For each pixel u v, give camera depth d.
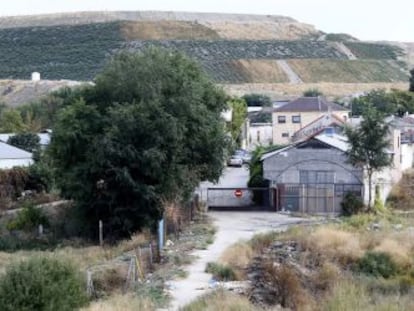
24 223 49.38
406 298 25.48
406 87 175.25
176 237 42.47
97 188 46.69
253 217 53.47
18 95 135.62
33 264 21.80
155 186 45.84
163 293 26.36
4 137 81.75
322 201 56.66
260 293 26.61
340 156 56.19
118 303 23.12
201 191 61.03
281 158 57.28
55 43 192.75
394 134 63.44
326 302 24.62
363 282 30.69
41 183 61.53
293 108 100.81
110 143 45.25
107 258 36.12
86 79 165.00
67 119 47.09
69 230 48.72
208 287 27.52
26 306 20.72
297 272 31.02
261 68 192.75
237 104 95.88
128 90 48.53
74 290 22.08
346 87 179.62
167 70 48.56
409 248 38.66
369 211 53.81
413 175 67.19
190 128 48.56
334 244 37.97
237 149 89.38
